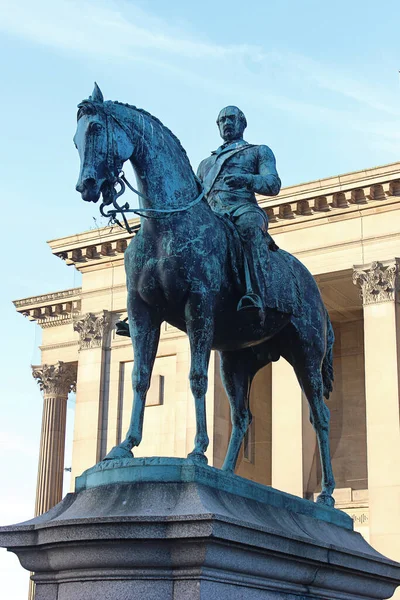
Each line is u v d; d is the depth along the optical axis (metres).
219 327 12.03
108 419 46.00
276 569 10.11
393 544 36.19
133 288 11.16
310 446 40.84
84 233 48.00
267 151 12.84
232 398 13.23
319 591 11.27
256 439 45.50
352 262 41.03
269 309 12.32
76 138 10.88
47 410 54.34
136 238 11.29
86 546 9.26
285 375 41.16
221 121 13.27
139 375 11.01
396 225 40.59
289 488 39.56
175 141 11.59
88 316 47.66
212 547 8.96
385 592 12.96
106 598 9.16
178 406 43.41
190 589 8.97
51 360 54.91
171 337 45.06
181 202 11.21
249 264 11.74
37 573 9.98
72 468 45.69
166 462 9.84
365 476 45.16
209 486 9.87
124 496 9.62
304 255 42.16
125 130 10.96
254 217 12.03
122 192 10.84
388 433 37.78
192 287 10.93
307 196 41.81
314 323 13.20
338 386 47.31
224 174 12.76
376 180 40.38
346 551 11.45
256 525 9.47
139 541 9.02
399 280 40.03
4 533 9.92
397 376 38.50
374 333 39.53
